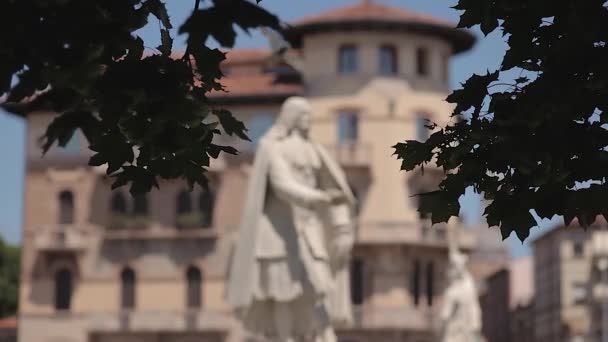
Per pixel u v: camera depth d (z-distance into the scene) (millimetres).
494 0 15305
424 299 126375
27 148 127000
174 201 125938
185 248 125750
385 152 124750
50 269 126938
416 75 125688
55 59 15922
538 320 168000
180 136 16156
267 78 126375
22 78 16172
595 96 14906
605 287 147625
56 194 126750
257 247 35906
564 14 15039
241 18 18141
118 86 15945
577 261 157500
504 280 153500
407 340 124938
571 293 157625
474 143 15266
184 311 125000
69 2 15727
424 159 15789
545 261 165000
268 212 36188
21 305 127000
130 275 126188
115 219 126188
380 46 125000
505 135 15078
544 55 15156
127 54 16188
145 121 16016
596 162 15031
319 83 125688
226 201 124938
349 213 36719
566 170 15031
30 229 126938
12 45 15820
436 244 125688
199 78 17438
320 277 35938
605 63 14852
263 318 36188
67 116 18297
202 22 18062
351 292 125688
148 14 16141
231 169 124562
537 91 15008
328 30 124875
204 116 16094
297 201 35531
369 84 125000
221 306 124938
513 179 15422
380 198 124875
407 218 124562
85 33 15891
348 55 125688
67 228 126000
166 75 16062
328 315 36219
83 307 126312
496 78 15359
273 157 36125
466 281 63094
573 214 15367
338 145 124750
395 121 124938
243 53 128000
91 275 126375
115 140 16469
